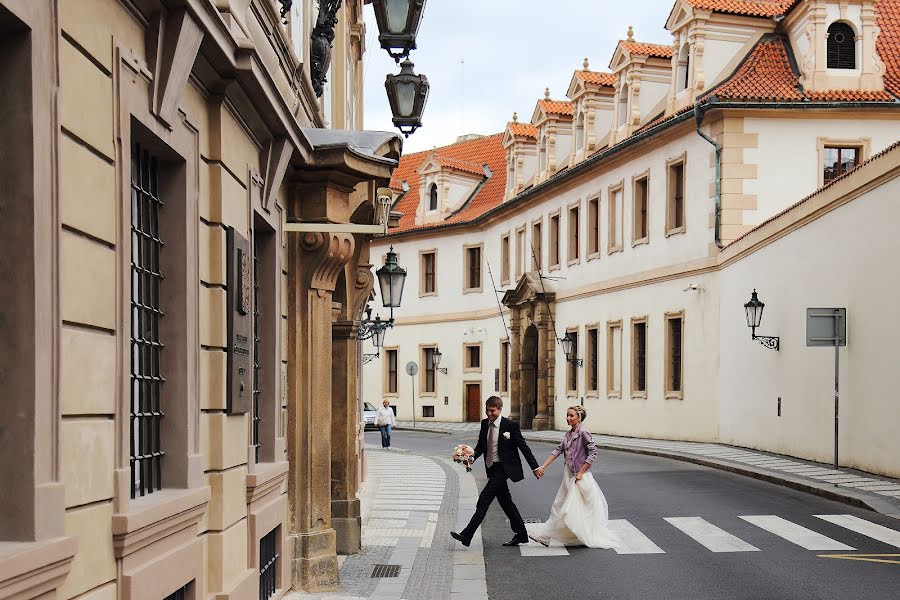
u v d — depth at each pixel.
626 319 36.78
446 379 53.91
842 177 21.02
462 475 25.17
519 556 13.08
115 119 5.23
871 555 12.32
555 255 43.94
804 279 23.34
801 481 19.27
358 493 20.72
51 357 4.40
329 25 13.73
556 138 46.16
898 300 18.66
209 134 7.41
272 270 10.00
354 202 13.09
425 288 55.78
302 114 12.37
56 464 4.43
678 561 12.31
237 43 7.05
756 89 30.55
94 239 4.96
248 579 8.21
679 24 34.69
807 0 30.83
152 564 5.70
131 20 5.53
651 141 34.47
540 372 44.22
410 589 10.95
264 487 8.97
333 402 13.89
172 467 6.60
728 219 30.25
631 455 28.89
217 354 7.45
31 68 4.23
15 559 3.86
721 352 29.70
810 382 23.09
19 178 4.24
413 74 9.91
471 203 54.94
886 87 30.94
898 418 18.72
